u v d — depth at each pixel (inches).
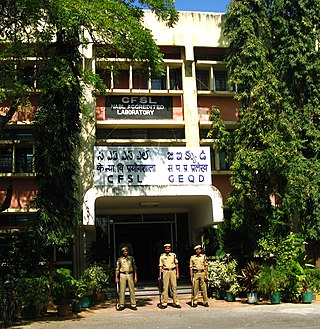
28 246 564.7
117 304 559.5
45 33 566.6
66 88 568.7
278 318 433.1
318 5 741.3
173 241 818.8
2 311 450.6
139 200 690.2
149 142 775.7
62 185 558.6
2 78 550.6
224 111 823.7
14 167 744.3
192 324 412.5
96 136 784.9
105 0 525.7
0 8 532.4
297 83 730.8
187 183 660.1
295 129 703.7
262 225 620.7
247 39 696.4
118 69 735.1
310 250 734.5
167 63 810.2
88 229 717.3
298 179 646.5
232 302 579.5
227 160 671.8
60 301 514.0
